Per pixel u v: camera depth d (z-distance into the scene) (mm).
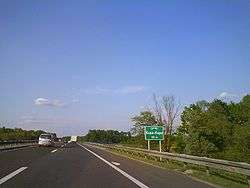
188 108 80562
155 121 76250
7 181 15375
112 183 15633
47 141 61031
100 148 68312
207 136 78188
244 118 91312
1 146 49188
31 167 21984
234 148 74250
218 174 20938
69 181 15898
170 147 72312
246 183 17484
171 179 17953
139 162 30375
